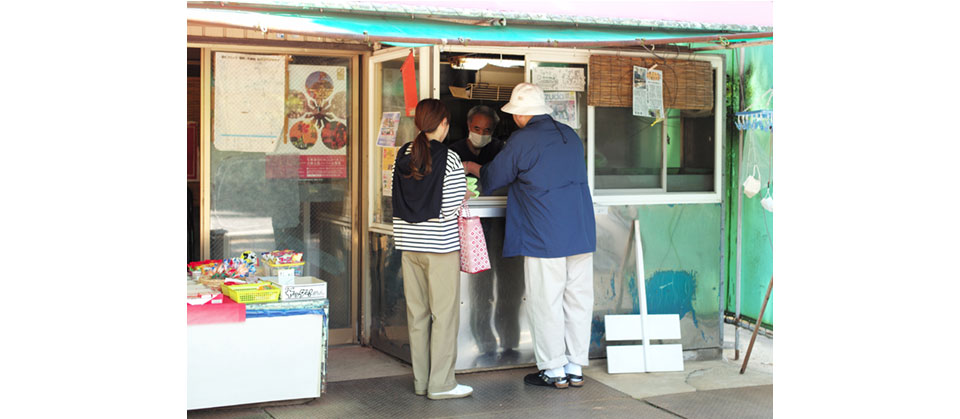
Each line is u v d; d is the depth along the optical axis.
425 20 4.28
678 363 5.37
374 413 4.39
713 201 5.68
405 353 5.39
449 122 4.73
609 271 5.45
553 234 4.73
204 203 5.52
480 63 5.15
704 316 5.68
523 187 4.78
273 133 5.65
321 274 5.86
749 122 5.82
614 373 5.28
